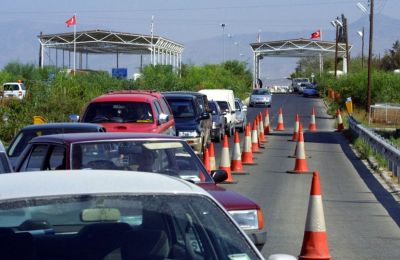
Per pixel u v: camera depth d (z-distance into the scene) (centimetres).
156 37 11444
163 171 1416
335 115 7906
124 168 1390
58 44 11719
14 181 746
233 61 15050
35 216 691
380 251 1678
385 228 1964
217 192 1383
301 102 11156
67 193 711
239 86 12575
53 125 2294
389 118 6838
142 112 2741
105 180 757
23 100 4600
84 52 13675
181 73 11906
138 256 700
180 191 755
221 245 723
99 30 11319
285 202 2380
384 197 2531
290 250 1662
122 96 2811
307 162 3666
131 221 716
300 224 1991
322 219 1538
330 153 4166
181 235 727
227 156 2853
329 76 12900
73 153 1397
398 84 8638
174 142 1474
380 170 3234
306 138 5197
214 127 4769
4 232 681
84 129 2262
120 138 1438
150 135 1476
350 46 14712
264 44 15062
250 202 1350
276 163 3588
